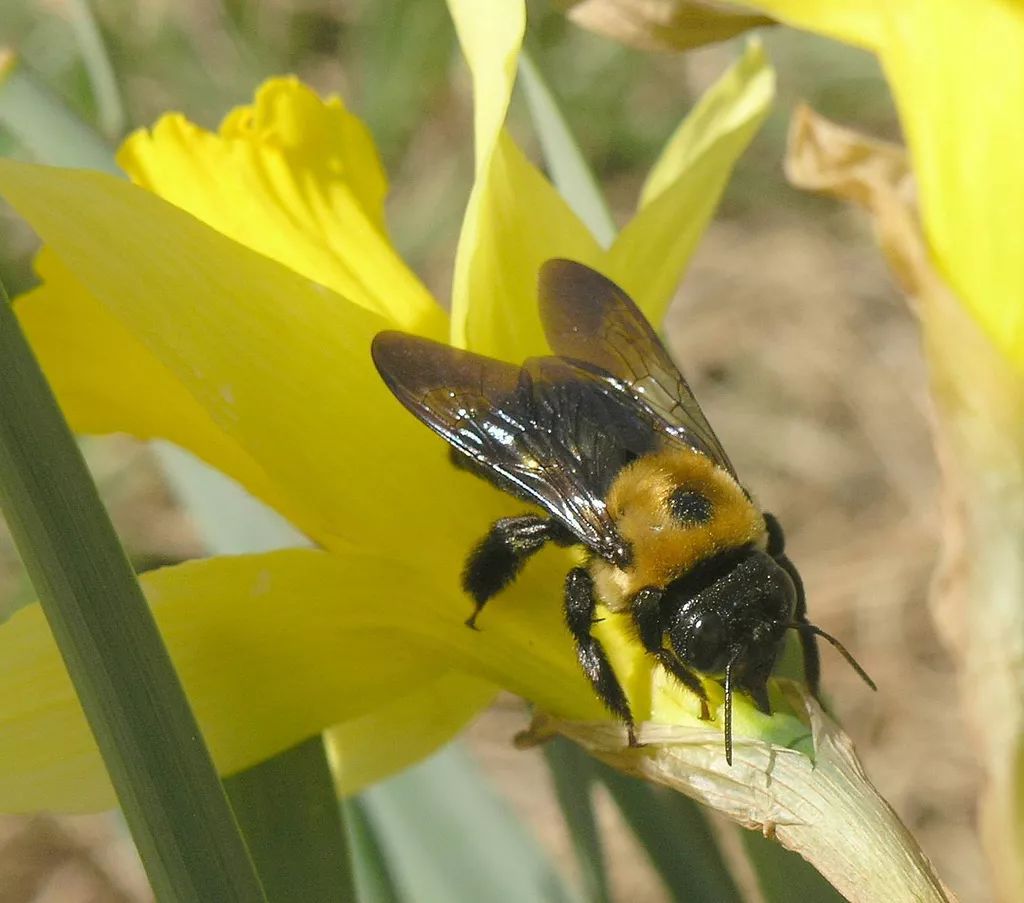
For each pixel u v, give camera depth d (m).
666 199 0.16
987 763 0.12
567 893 0.18
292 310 0.14
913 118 0.13
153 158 0.15
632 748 0.14
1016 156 0.12
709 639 0.14
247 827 0.14
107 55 0.18
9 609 0.29
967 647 0.12
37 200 0.14
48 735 0.14
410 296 0.15
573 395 0.15
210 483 0.18
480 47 0.14
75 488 0.12
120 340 0.15
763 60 0.16
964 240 0.13
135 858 0.29
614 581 0.15
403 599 0.14
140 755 0.12
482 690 0.15
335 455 0.14
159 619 0.14
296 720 0.14
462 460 0.15
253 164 0.15
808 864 0.14
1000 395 0.12
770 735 0.14
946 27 0.13
